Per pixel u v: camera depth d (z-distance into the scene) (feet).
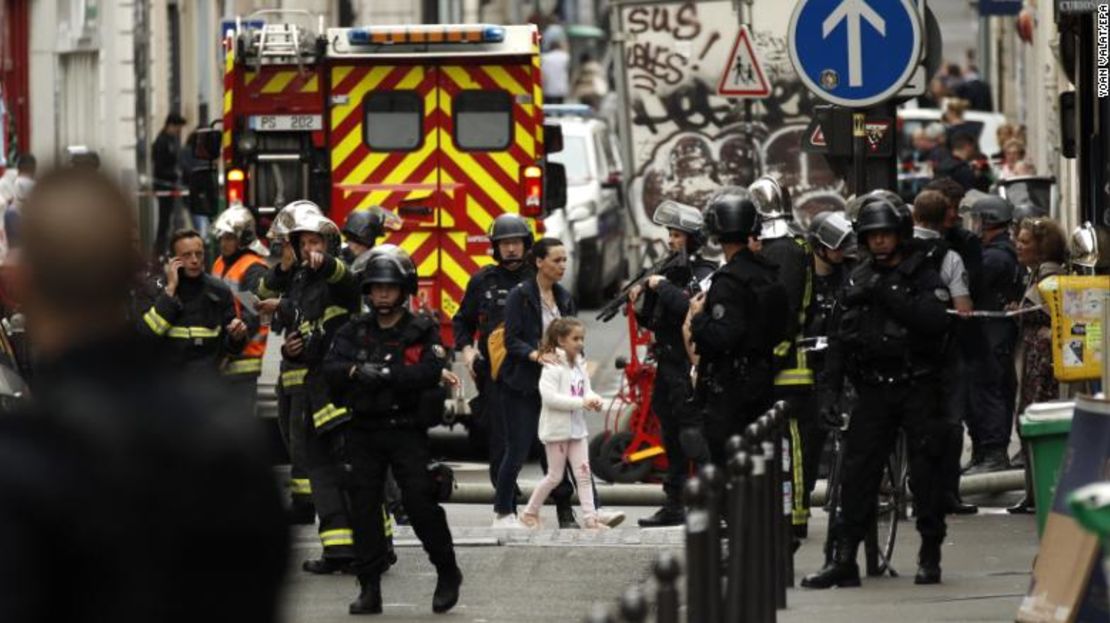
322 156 188.34
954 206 138.00
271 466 37.81
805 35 126.93
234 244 147.23
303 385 124.67
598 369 238.48
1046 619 84.64
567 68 533.14
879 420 107.86
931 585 110.63
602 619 45.34
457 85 187.52
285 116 187.93
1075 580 84.02
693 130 259.39
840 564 110.32
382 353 105.40
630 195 261.65
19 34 325.62
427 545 107.55
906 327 105.91
